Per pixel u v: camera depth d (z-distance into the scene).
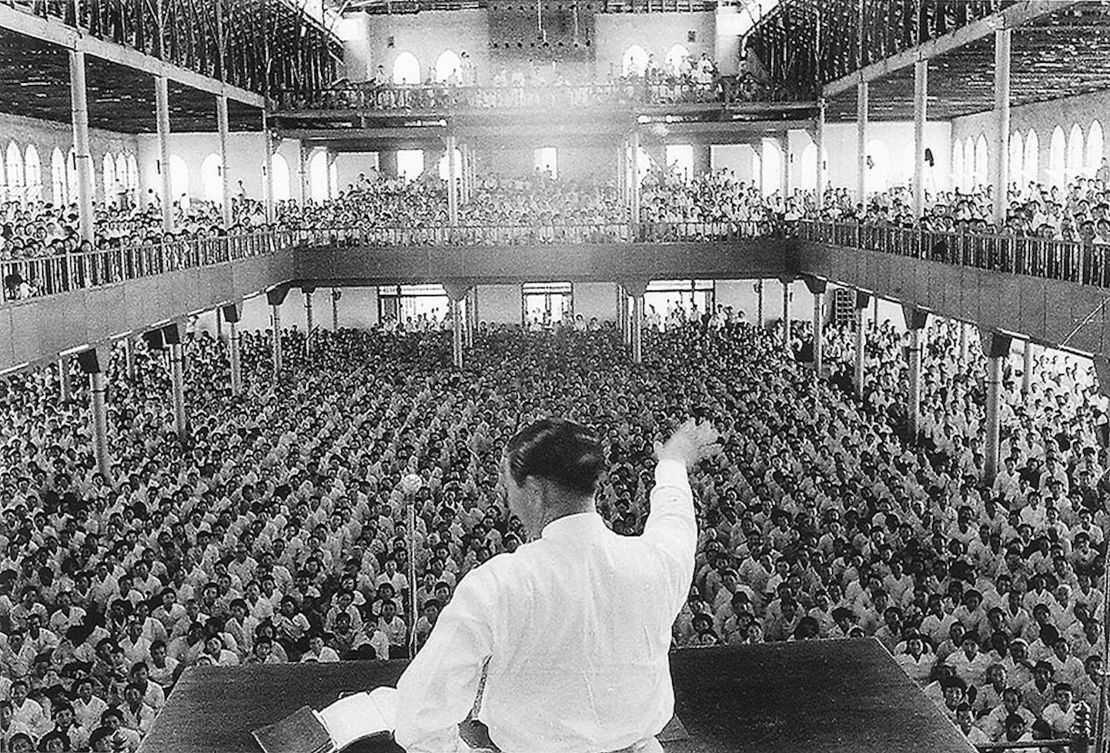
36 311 22.38
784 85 46.25
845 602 16.92
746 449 26.61
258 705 3.84
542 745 2.95
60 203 48.41
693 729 3.59
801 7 46.00
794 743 3.52
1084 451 23.78
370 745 3.45
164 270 30.27
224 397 36.59
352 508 22.08
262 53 45.06
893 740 3.54
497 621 2.90
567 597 2.95
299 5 49.94
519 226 41.72
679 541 3.20
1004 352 25.28
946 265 27.17
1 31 24.92
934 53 30.72
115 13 31.20
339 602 16.81
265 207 47.22
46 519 21.23
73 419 32.84
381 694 3.51
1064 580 17.64
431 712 2.80
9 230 26.09
